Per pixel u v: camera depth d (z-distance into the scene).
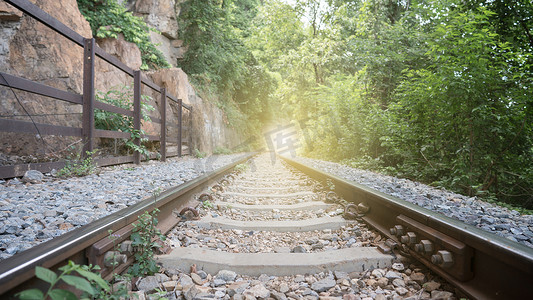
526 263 1.25
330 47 16.39
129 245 1.79
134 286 1.77
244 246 2.66
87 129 5.17
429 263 1.88
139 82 7.23
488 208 3.43
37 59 6.41
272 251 2.55
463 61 5.06
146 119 7.77
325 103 12.74
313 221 3.21
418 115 6.40
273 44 20.44
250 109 27.12
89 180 4.43
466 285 1.59
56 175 4.55
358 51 11.12
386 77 10.62
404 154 6.94
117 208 2.94
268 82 26.97
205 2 15.33
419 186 5.00
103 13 10.59
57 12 6.98
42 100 6.28
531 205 5.39
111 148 7.58
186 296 1.71
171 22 14.73
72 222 2.41
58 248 1.30
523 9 5.62
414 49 9.30
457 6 6.21
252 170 9.13
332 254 2.23
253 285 1.90
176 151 11.36
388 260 2.13
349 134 10.51
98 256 1.59
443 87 5.33
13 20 6.09
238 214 3.75
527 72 4.91
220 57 17.14
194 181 3.76
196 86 15.82
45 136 5.94
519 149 5.12
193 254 2.16
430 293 1.76
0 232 2.10
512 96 4.98
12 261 1.15
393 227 2.50
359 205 3.15
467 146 5.17
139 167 6.64
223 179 5.95
